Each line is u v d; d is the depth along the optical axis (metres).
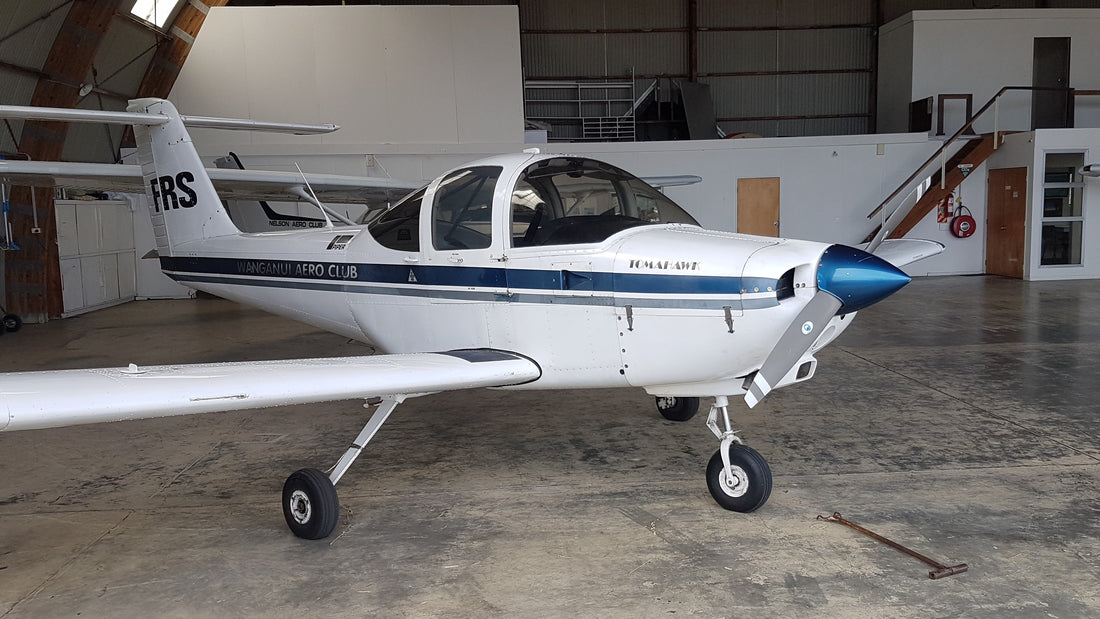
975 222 11.56
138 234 10.72
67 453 4.00
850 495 3.18
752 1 15.21
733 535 2.81
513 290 3.25
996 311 8.02
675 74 15.30
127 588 2.52
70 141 9.73
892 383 5.11
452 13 10.70
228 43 10.57
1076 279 10.63
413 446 4.02
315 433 4.31
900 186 11.40
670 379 3.03
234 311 9.43
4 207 7.96
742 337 2.79
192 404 2.30
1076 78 13.01
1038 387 4.91
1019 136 10.68
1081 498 3.08
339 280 4.00
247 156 10.70
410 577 2.55
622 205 3.29
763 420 4.33
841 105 15.44
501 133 10.97
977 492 3.17
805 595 2.35
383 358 3.05
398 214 3.70
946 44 12.96
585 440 4.04
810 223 11.54
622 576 2.51
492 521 3.00
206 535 2.94
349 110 10.77
